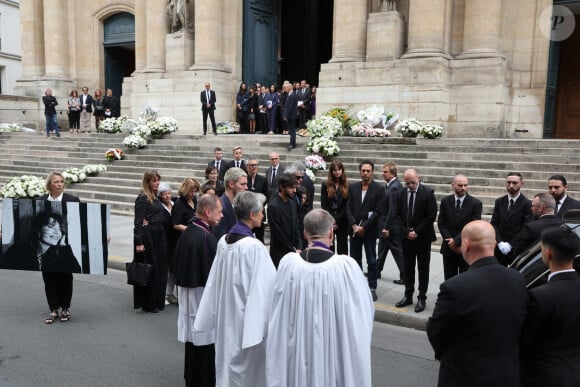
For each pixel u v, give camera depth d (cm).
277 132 1920
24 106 2494
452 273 660
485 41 1622
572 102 2122
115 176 1595
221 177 1091
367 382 342
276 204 621
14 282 811
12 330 614
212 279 423
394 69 1655
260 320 381
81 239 615
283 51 2981
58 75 2573
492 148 1272
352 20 1758
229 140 1645
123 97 2336
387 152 1362
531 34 1669
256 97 1944
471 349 303
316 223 361
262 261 396
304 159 1429
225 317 405
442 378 317
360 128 1505
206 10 2050
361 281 354
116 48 2716
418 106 1623
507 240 670
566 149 1185
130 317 668
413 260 685
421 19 1630
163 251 688
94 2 2602
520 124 1691
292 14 2947
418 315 661
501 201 687
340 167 765
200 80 2047
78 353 553
